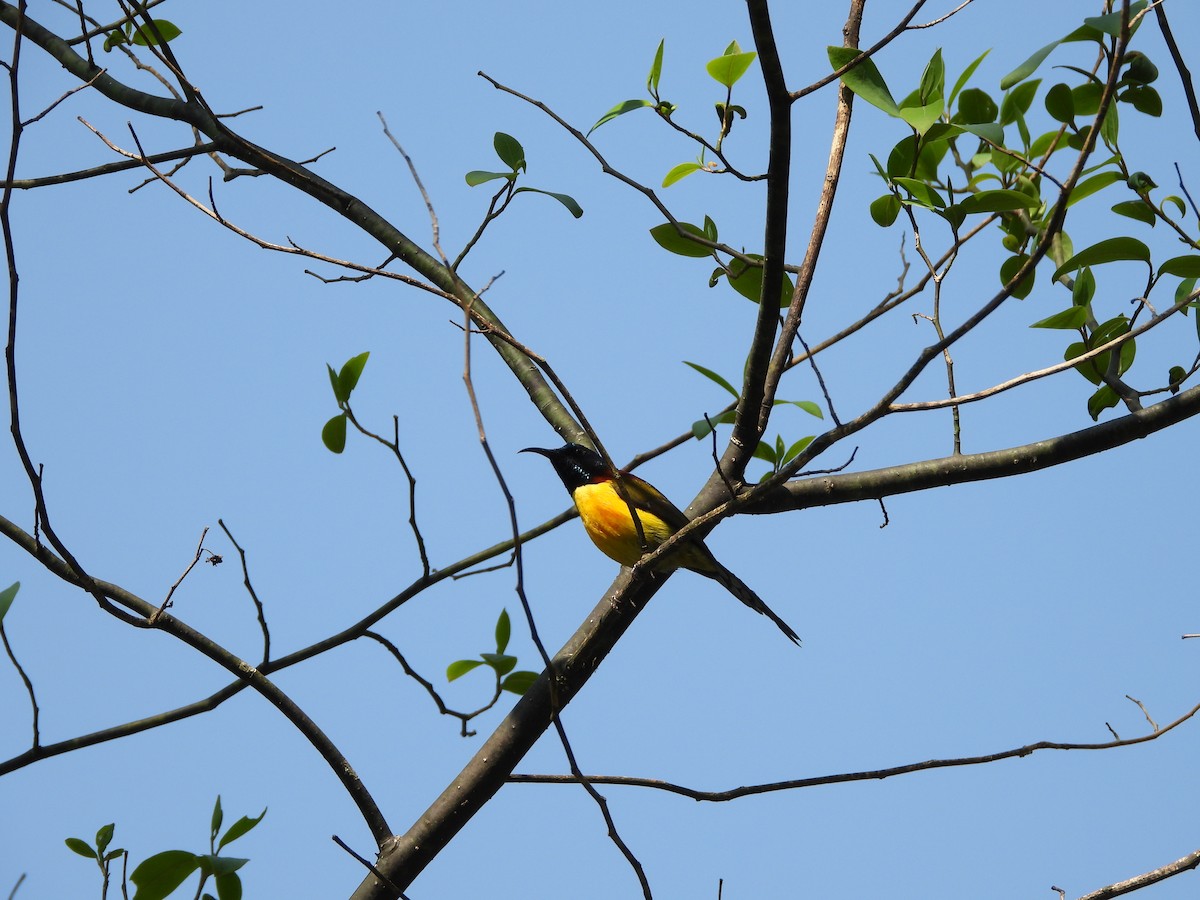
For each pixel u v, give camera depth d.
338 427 6.78
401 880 6.61
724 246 6.64
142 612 6.84
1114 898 5.89
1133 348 7.10
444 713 6.94
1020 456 7.13
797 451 7.29
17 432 5.86
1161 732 6.34
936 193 5.93
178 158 8.16
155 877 5.62
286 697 6.70
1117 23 5.46
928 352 5.37
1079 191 6.52
